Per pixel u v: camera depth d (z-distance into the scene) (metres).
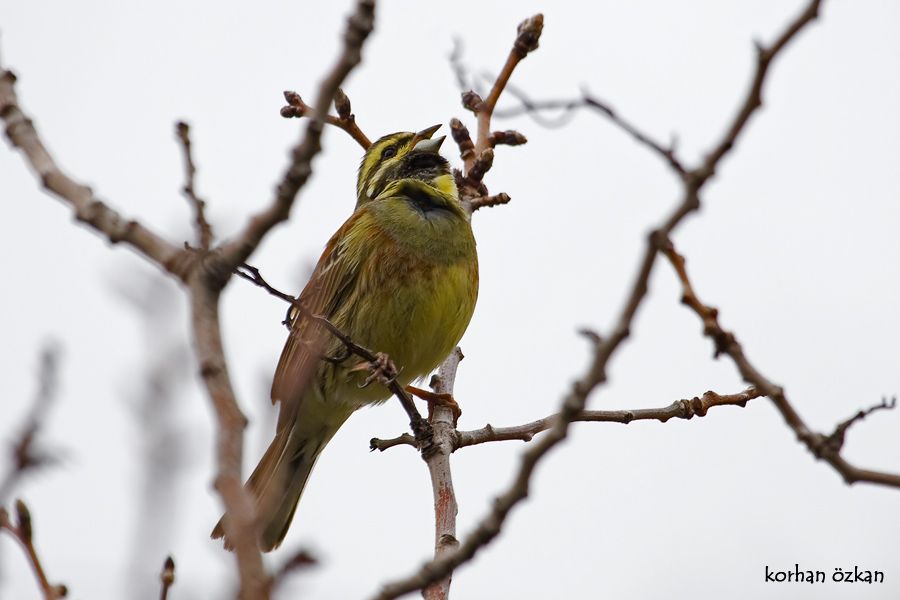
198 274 5.74
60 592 5.52
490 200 13.72
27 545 5.46
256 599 5.05
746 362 7.04
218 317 5.64
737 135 6.05
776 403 7.01
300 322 13.55
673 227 6.00
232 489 5.19
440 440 11.30
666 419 11.00
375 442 11.68
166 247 5.88
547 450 6.15
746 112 6.04
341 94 12.98
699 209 6.03
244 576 5.07
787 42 6.02
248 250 5.74
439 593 8.73
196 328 5.55
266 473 13.99
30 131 6.49
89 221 6.00
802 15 6.00
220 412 5.34
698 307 7.10
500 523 6.27
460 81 13.21
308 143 5.68
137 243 5.94
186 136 6.21
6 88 6.61
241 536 5.12
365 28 5.56
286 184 5.71
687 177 6.04
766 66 6.03
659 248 5.99
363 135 13.09
